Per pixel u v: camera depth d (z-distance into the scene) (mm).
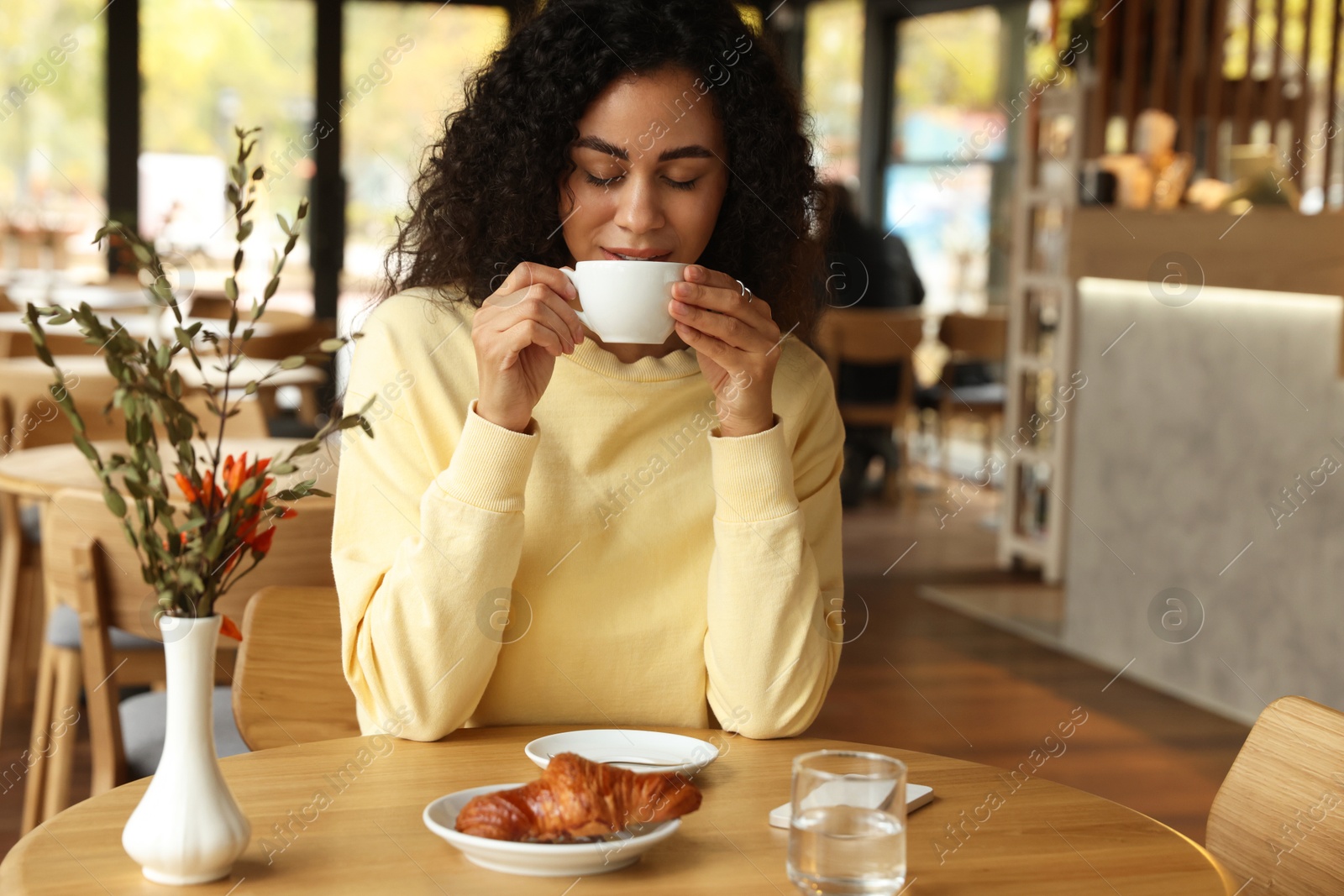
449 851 867
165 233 6551
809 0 7484
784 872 853
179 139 6574
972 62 6434
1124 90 4348
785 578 1143
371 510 1157
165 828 793
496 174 1214
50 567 1687
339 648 1320
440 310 1214
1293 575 3141
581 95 1146
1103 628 3793
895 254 5914
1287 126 4102
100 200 6496
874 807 770
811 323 1419
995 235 6164
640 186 1161
